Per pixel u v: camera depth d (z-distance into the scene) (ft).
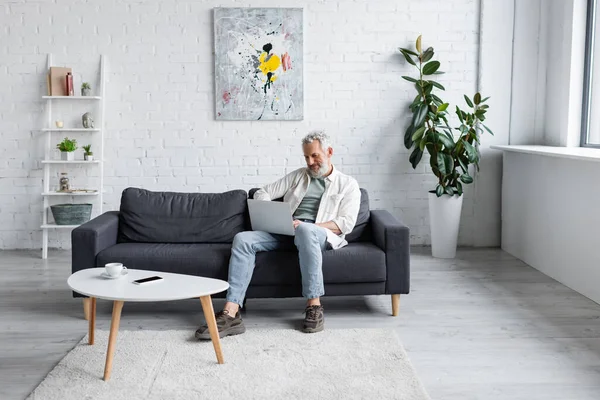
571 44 15.84
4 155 17.65
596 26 15.61
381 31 17.57
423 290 13.73
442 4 17.54
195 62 17.51
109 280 9.61
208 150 17.78
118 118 17.63
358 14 17.52
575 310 12.20
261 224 11.97
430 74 17.13
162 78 17.53
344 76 17.67
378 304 12.73
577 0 15.69
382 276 11.64
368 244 12.45
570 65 15.89
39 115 17.56
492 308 12.37
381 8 17.52
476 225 18.29
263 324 11.50
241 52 17.35
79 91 17.52
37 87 17.46
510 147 16.03
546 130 17.48
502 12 17.43
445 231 16.78
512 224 17.13
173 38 17.40
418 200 18.12
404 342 10.52
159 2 17.29
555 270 14.53
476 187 18.13
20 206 17.80
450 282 14.38
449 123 17.90
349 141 17.88
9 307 12.55
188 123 17.69
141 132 17.69
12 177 17.71
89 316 10.75
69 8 17.25
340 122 17.80
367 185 18.04
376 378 8.89
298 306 12.67
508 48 17.56
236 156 17.81
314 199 12.64
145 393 8.45
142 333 10.84
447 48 17.67
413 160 17.04
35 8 17.24
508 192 17.37
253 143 17.79
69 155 17.19
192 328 11.21
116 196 17.87
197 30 17.40
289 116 17.61
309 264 11.17
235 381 8.81
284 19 17.30
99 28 17.33
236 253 11.35
